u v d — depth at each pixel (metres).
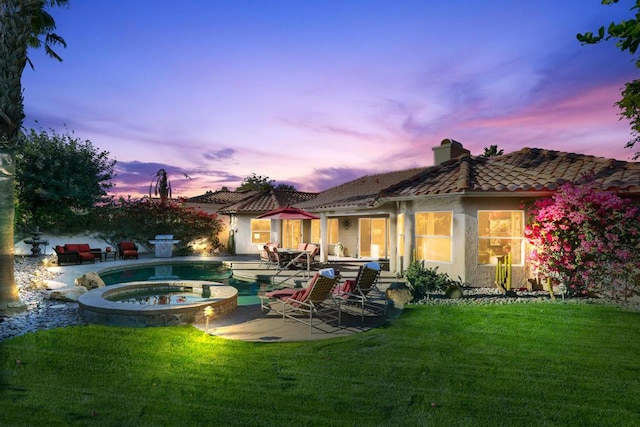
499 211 13.00
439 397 5.09
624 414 4.68
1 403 4.84
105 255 21.20
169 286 12.08
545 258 11.16
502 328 8.19
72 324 8.22
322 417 4.58
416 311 9.73
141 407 4.79
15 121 8.98
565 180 11.90
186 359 6.39
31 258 19.05
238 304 11.52
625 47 4.31
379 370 5.97
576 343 7.25
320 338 7.57
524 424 4.45
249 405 4.86
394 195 14.26
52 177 21.64
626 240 10.52
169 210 27.30
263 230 28.03
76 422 4.41
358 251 23.88
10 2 8.73
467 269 12.70
